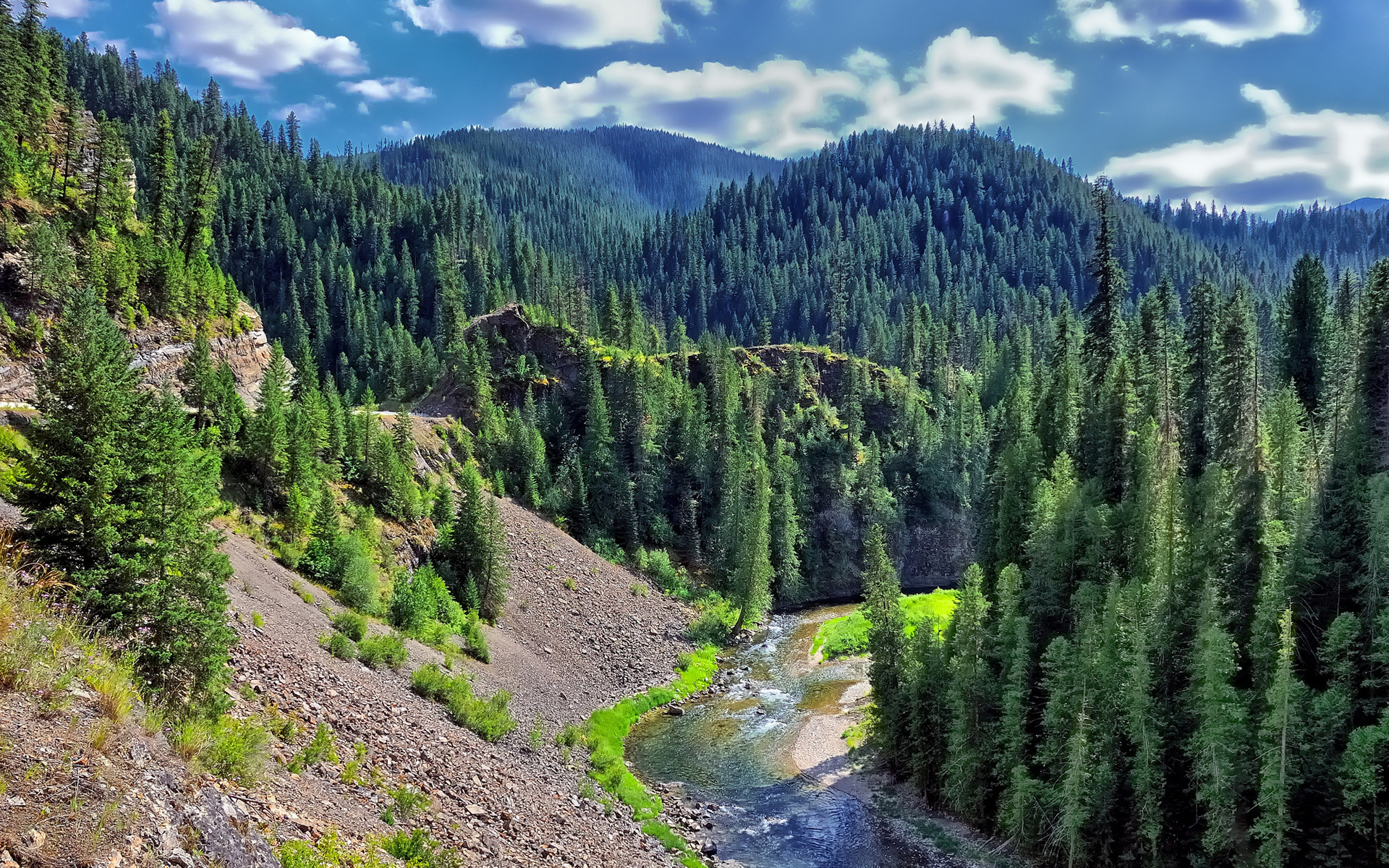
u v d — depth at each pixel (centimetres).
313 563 5472
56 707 1472
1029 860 4284
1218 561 4488
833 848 4503
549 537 9662
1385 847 3319
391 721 3494
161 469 2281
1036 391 8819
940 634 6281
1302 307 7294
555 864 2948
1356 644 3716
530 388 12506
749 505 10362
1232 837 3688
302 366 10431
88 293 2630
